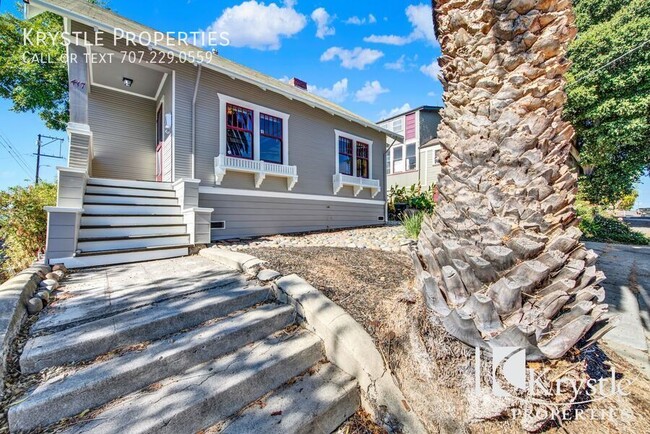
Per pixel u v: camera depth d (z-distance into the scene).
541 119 1.62
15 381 1.60
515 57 1.66
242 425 1.68
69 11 4.30
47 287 2.74
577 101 7.96
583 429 1.63
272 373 2.01
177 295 2.70
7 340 1.74
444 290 1.82
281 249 4.76
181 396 1.70
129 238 4.27
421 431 1.71
